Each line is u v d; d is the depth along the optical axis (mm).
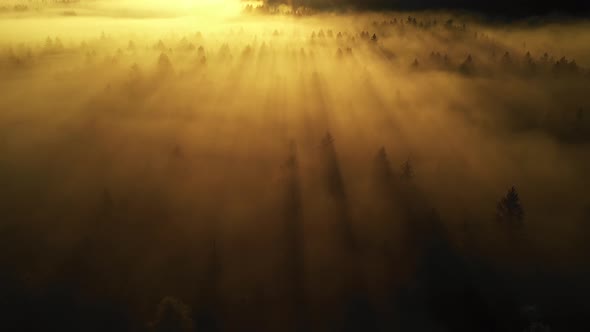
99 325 36562
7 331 35625
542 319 37594
